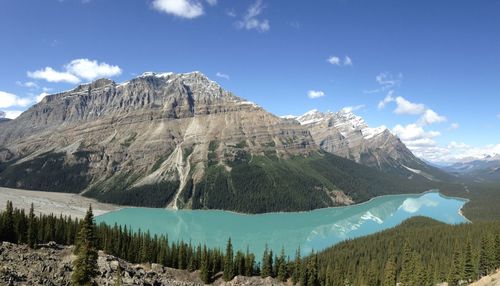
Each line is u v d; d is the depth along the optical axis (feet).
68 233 467.11
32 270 250.16
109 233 474.90
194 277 447.83
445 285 453.58
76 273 203.00
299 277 452.76
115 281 273.95
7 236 385.91
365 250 607.78
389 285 427.33
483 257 432.25
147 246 474.08
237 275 456.04
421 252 583.99
